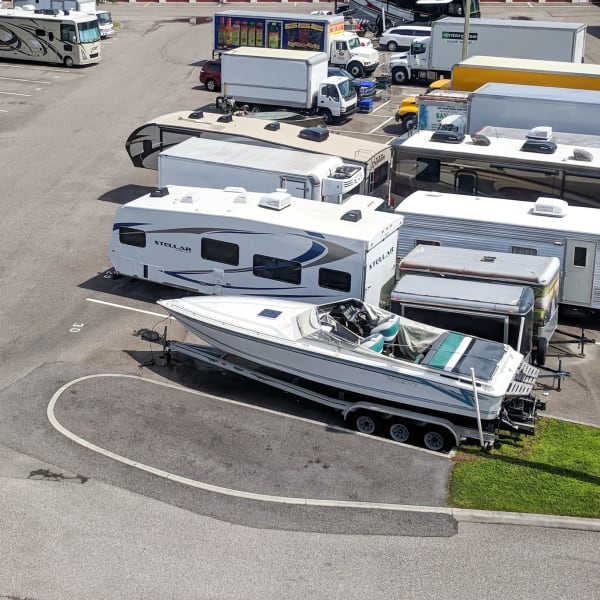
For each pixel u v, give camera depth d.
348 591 12.30
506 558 13.04
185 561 12.81
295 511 13.96
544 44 40.50
